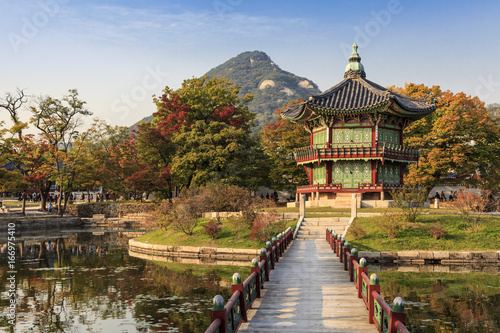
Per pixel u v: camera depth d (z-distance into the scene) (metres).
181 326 16.61
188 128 64.62
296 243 35.03
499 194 57.84
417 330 15.49
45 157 81.38
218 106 75.50
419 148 58.38
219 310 9.87
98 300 20.88
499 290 21.73
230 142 57.88
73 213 84.75
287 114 57.75
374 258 32.22
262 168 69.38
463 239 34.34
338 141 52.25
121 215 83.62
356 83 54.75
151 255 37.44
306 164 57.03
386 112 50.25
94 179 80.06
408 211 37.59
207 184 50.56
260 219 36.16
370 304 13.02
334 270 22.62
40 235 58.97
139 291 22.61
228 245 36.06
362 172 52.03
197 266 30.56
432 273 27.03
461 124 53.56
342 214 43.22
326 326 12.70
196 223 41.00
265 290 17.80
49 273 28.59
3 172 63.50
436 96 62.25
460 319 16.77
